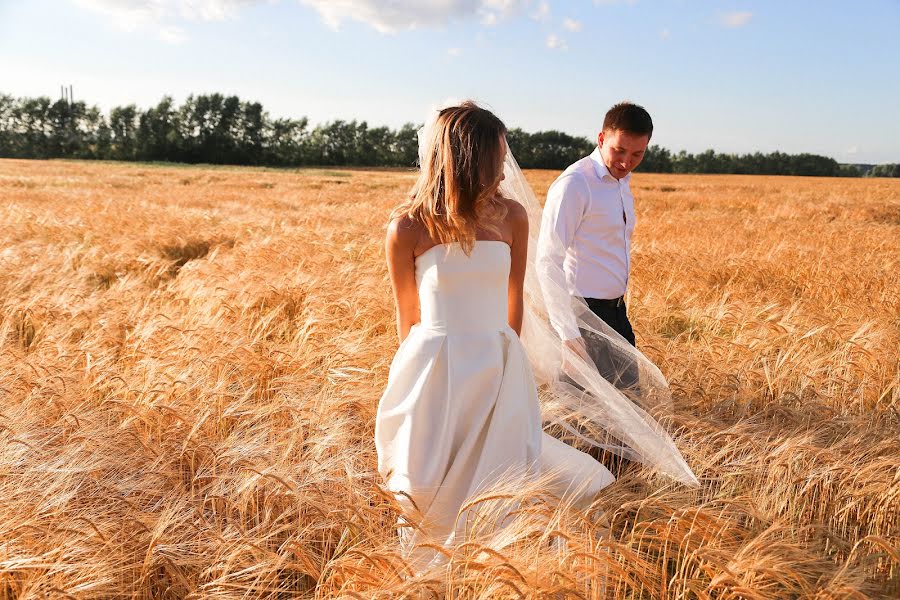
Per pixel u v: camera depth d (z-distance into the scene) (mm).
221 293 5121
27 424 2779
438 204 2137
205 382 3275
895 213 20797
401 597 1751
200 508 2283
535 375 3023
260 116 96438
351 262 7164
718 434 2975
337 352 3783
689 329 5164
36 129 95125
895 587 2193
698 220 16219
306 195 22828
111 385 3385
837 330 4785
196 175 39594
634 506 2391
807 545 2297
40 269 6055
